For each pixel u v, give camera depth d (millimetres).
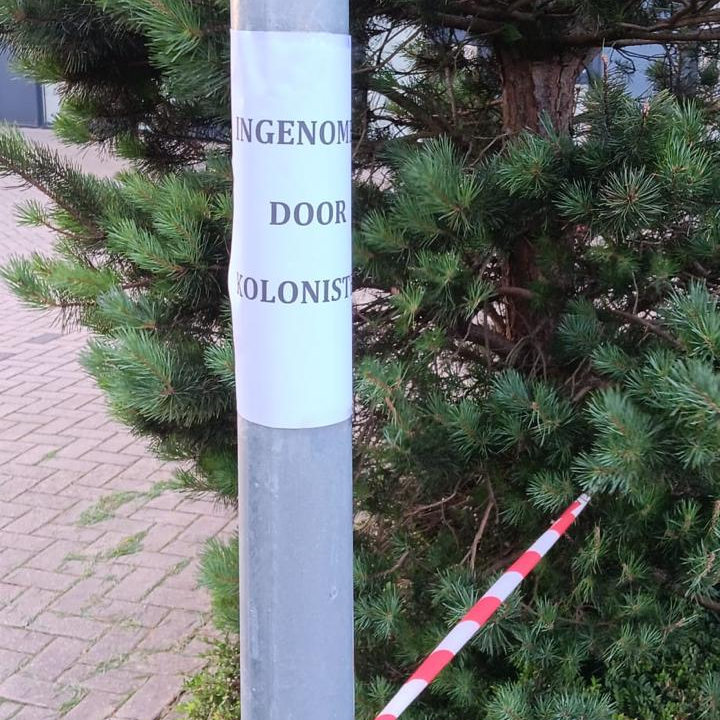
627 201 2158
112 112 3285
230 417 2807
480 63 3199
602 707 2410
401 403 2348
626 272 2387
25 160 3004
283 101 1404
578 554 2504
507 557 2729
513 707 2354
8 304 9305
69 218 3057
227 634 3500
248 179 1452
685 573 2332
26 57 3098
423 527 2883
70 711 3293
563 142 2338
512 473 2555
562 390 2512
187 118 3234
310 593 1571
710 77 3285
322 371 1499
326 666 1610
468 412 2361
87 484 5164
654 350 2250
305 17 1382
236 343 1539
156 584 4125
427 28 2768
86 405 6473
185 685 3387
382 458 2566
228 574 2725
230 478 2797
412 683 1916
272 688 1612
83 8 2715
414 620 2668
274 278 1460
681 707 2697
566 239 2535
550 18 2734
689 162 2096
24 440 5809
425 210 2271
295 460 1521
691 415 1919
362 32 2658
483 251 2473
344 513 1587
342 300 1507
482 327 2711
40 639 3719
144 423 2838
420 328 2559
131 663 3564
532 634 2434
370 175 2797
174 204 2598
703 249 2314
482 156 2787
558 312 2639
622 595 2469
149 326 2664
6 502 4934
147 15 2268
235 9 1422
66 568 4266
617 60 3105
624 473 2025
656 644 2463
